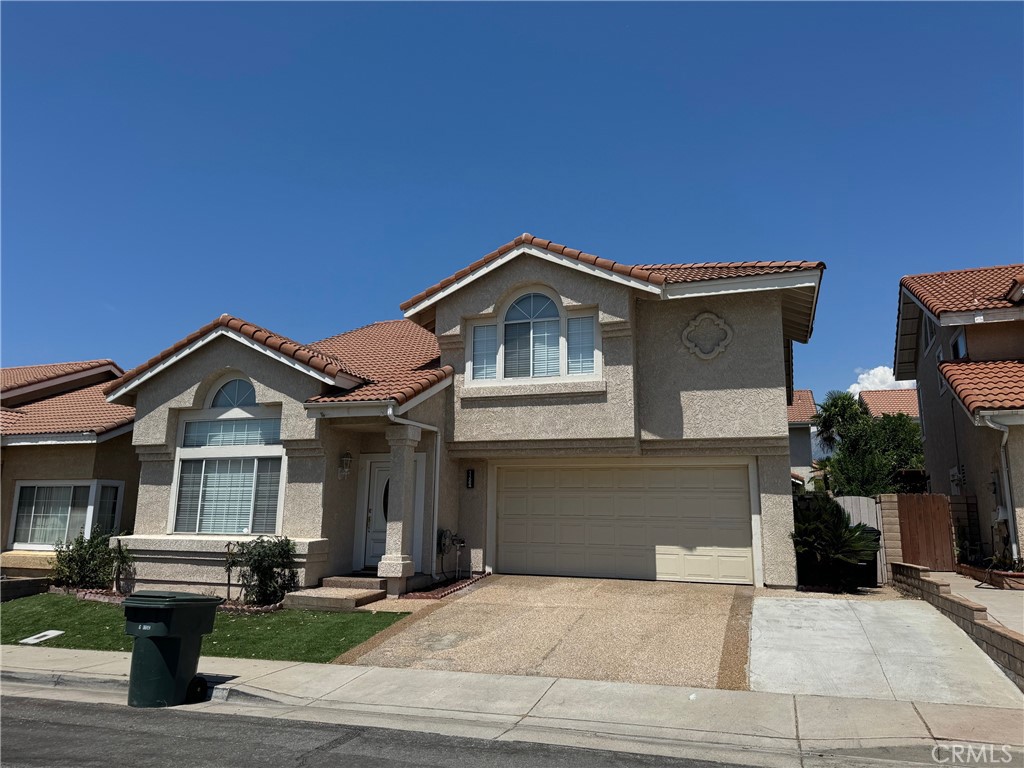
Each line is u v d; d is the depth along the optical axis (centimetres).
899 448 3005
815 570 1339
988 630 875
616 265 1355
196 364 1484
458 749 655
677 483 1449
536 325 1462
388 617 1173
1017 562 1281
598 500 1495
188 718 775
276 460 1429
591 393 1384
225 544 1377
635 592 1300
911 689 788
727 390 1370
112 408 1814
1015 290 1446
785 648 945
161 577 1433
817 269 1285
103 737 701
